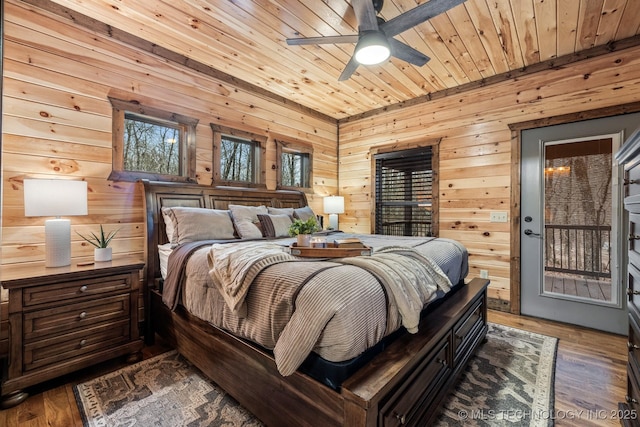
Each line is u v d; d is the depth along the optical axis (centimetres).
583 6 221
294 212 346
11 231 209
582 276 291
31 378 174
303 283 129
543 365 213
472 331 219
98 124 249
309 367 128
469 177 359
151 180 282
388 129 438
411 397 132
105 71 253
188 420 157
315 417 123
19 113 212
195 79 314
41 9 222
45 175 223
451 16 233
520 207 324
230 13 234
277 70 331
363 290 128
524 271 322
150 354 231
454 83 360
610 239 277
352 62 245
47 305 182
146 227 257
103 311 204
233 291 149
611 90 274
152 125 292
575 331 278
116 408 166
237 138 363
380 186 452
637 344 135
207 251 205
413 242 246
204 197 307
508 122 330
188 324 204
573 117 292
